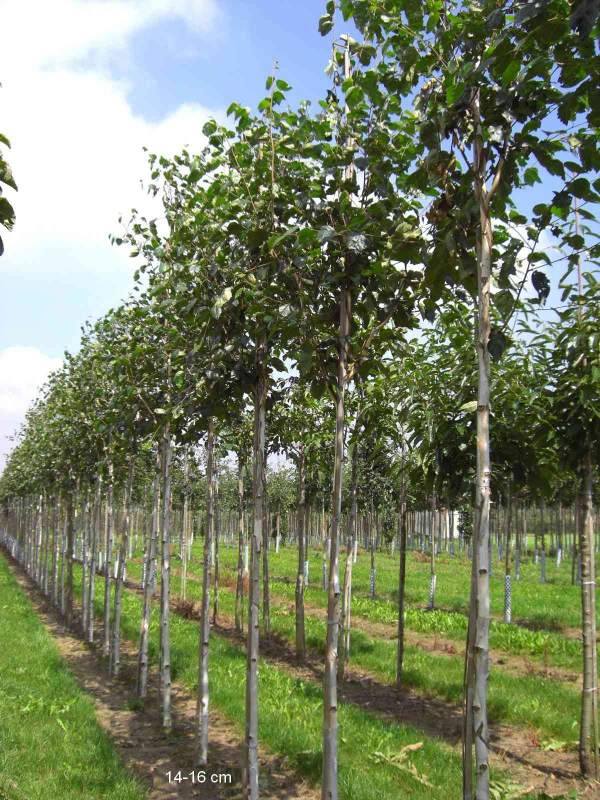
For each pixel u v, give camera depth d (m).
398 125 4.01
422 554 40.72
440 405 6.96
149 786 6.06
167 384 7.71
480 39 3.10
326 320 4.55
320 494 17.59
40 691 8.95
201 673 6.76
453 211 3.54
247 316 5.31
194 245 5.46
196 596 19.09
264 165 4.53
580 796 5.95
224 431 8.95
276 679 9.58
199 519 39.56
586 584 6.49
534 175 3.57
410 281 4.37
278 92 4.37
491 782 6.11
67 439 13.66
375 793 5.56
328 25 4.11
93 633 14.62
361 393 9.26
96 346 10.38
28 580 28.28
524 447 6.62
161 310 6.62
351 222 3.94
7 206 3.50
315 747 6.72
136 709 8.74
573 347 6.10
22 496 30.44
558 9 2.59
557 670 10.88
